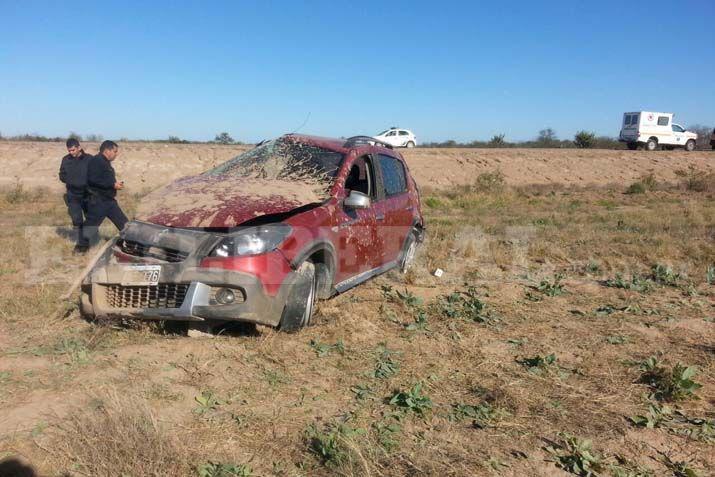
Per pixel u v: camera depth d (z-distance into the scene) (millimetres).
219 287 4613
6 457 3049
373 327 5367
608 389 4301
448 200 18641
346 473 3016
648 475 3242
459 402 4000
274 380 4164
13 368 4172
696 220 13117
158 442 3119
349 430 3445
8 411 3545
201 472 3002
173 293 4680
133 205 13812
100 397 3723
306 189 5746
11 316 5234
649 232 11508
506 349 5051
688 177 26125
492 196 19250
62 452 3107
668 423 3828
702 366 4816
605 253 9289
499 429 3646
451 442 3461
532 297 6750
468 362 4715
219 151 28797
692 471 3223
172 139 41281
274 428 3508
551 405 4004
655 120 40469
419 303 6184
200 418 3576
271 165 6297
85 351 4434
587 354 5000
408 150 34125
